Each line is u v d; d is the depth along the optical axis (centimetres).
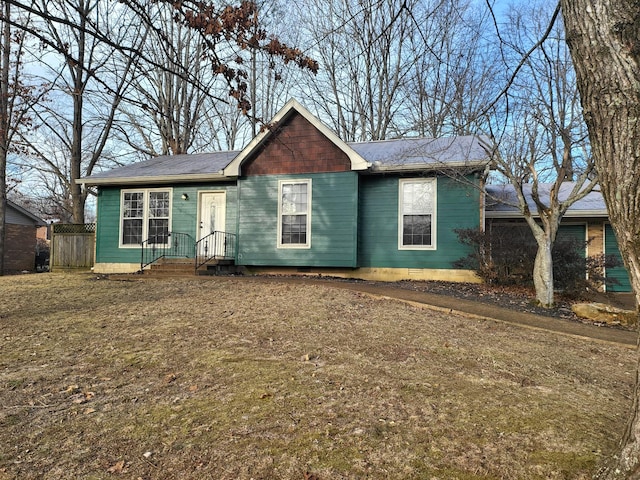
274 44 483
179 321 649
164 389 397
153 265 1280
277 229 1262
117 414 345
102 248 1488
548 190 1502
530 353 531
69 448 293
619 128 216
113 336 573
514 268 1041
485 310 783
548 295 862
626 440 225
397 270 1216
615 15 217
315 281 1083
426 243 1201
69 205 3172
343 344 539
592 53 225
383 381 411
